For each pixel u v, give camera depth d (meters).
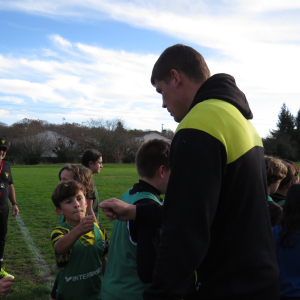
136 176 22.91
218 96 1.24
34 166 38.03
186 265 0.97
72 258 2.12
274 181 2.71
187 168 1.04
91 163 3.95
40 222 7.04
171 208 1.04
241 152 1.14
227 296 1.07
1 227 4.13
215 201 1.03
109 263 1.78
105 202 1.50
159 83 1.47
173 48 1.43
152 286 1.01
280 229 1.91
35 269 4.12
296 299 1.75
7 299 3.28
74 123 59.81
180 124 1.18
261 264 1.10
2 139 4.39
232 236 1.09
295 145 52.94
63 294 2.13
